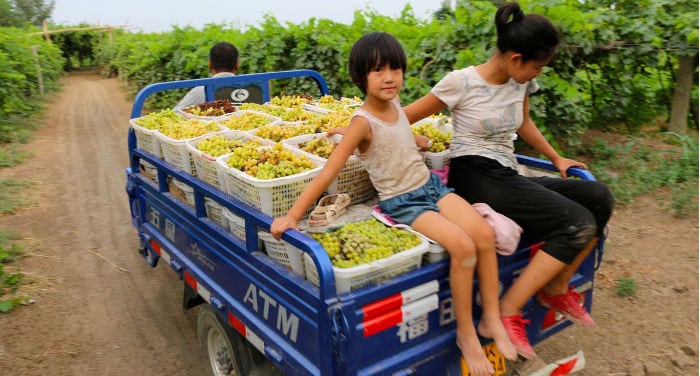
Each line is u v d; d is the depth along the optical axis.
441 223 2.55
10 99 12.65
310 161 3.15
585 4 7.76
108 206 7.59
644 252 5.34
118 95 21.55
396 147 2.76
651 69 7.85
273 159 3.05
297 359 2.46
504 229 2.65
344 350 2.18
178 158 3.68
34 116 14.81
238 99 5.79
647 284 4.83
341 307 2.15
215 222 3.31
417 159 2.86
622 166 7.23
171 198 3.80
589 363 3.91
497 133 3.10
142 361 4.12
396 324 2.36
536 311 3.01
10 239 6.20
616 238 5.63
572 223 2.68
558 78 6.29
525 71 2.90
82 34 40.34
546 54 2.81
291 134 3.79
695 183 6.56
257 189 2.79
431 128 3.82
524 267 2.92
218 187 3.28
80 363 4.09
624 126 9.02
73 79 31.88
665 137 8.43
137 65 18.52
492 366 2.73
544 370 2.87
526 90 3.21
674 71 8.49
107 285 5.29
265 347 2.73
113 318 4.71
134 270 5.62
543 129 6.49
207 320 3.43
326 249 2.42
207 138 3.66
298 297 2.41
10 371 3.97
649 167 7.16
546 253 2.70
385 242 2.48
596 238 2.97
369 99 2.78
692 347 4.00
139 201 4.55
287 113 4.54
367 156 2.82
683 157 7.04
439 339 2.56
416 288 2.41
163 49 15.38
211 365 3.63
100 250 6.09
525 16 2.86
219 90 5.66
